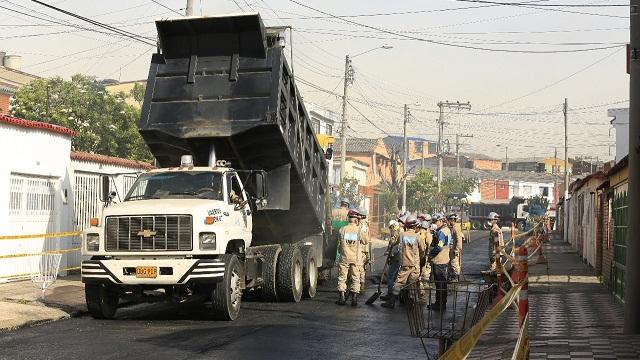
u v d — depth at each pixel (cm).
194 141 1581
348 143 8200
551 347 1075
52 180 2000
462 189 9269
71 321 1368
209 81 1564
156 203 1379
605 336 1187
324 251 2012
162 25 1537
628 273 1216
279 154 1598
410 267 1608
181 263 1330
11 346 1081
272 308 1586
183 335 1197
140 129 1565
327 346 1113
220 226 1376
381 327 1328
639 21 1222
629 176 1225
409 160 12512
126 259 1347
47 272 1736
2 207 1791
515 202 8600
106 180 1481
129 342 1123
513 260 1445
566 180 7344
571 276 2455
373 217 6656
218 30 1544
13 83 4962
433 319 932
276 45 1563
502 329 1286
